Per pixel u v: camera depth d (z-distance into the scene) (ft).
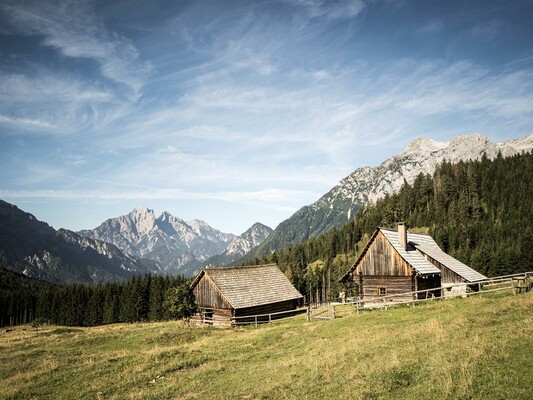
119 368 77.20
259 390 53.88
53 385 69.00
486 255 362.53
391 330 82.38
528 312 76.38
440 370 47.47
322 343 82.89
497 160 651.66
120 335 131.13
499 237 427.33
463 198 531.09
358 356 62.49
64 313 464.24
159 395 58.70
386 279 147.95
